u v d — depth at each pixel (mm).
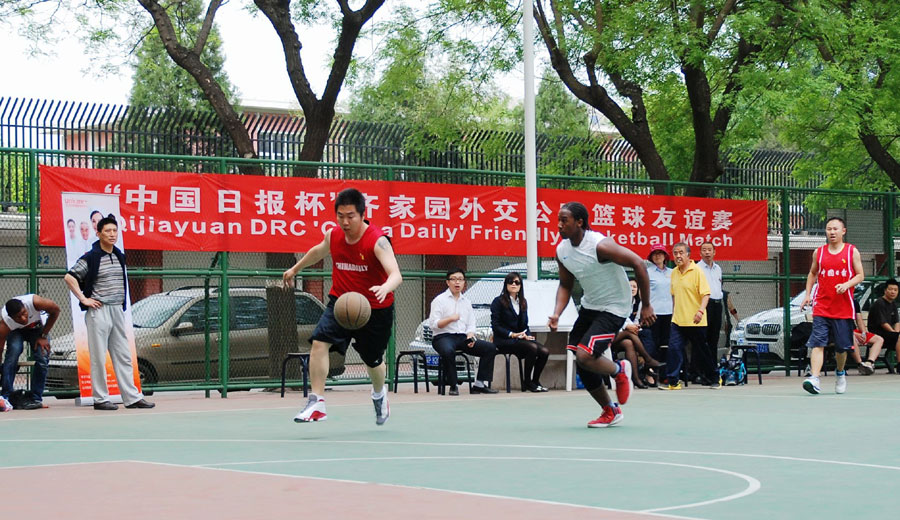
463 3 20125
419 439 8742
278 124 17219
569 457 7379
